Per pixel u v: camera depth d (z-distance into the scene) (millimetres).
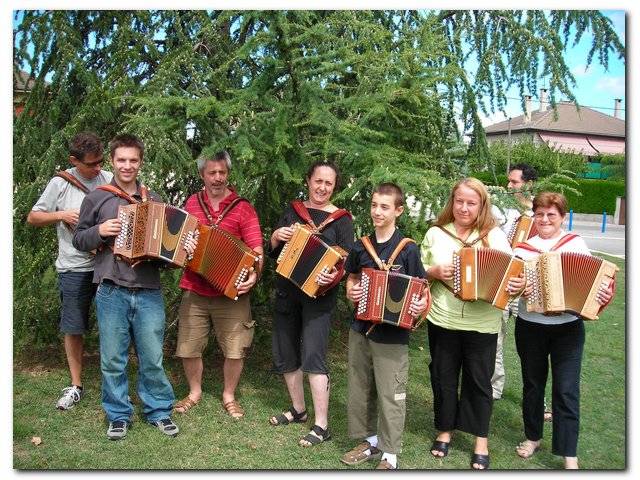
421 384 4961
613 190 25703
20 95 5180
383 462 3441
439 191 3916
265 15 3848
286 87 4324
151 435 3832
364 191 4703
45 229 4801
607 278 3281
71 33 4734
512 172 4598
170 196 5117
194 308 4082
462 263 3336
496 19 5422
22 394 4441
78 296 4156
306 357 3725
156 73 4715
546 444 3904
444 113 5348
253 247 3973
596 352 5973
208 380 4859
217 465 3510
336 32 5004
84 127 4910
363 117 4430
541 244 3609
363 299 3338
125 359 3760
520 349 3676
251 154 3717
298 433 3947
